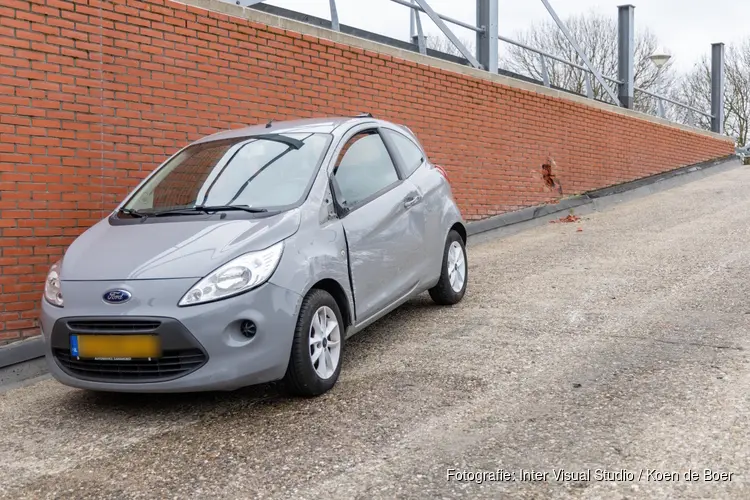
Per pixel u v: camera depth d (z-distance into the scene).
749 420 3.57
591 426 3.64
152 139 6.82
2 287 5.64
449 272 6.26
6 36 5.69
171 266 4.04
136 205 5.06
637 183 14.62
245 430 3.95
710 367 4.36
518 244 9.67
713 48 20.36
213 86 7.40
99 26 6.36
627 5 15.52
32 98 5.87
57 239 6.03
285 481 3.31
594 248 8.81
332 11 9.59
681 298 6.07
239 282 3.97
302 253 4.28
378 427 3.84
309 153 4.97
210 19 7.36
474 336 5.38
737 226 9.54
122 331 3.95
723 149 19.45
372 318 5.00
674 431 3.51
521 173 11.76
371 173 5.34
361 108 9.14
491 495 3.03
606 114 14.00
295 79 8.29
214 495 3.22
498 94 11.23
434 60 10.14
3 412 4.68
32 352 5.51
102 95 6.40
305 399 4.35
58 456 3.82
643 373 4.33
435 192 6.05
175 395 4.64
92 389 4.12
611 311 5.82
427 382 4.46
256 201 4.67
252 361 3.97
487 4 11.48
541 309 6.04
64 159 6.09
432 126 10.14
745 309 5.59
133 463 3.64
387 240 5.16
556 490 3.04
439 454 3.46
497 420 3.80
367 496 3.10
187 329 3.88
